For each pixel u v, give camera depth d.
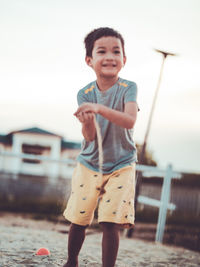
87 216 2.39
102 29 2.38
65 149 20.52
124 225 2.34
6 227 5.27
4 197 8.59
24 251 3.27
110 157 2.36
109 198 2.25
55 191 8.35
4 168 19.56
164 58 4.79
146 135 4.84
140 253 3.82
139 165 4.82
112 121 2.15
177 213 5.24
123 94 2.35
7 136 20.23
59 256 3.13
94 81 2.52
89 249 3.66
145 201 5.92
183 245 4.75
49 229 5.43
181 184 5.30
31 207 7.79
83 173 2.44
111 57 2.30
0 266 2.74
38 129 20.14
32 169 19.53
